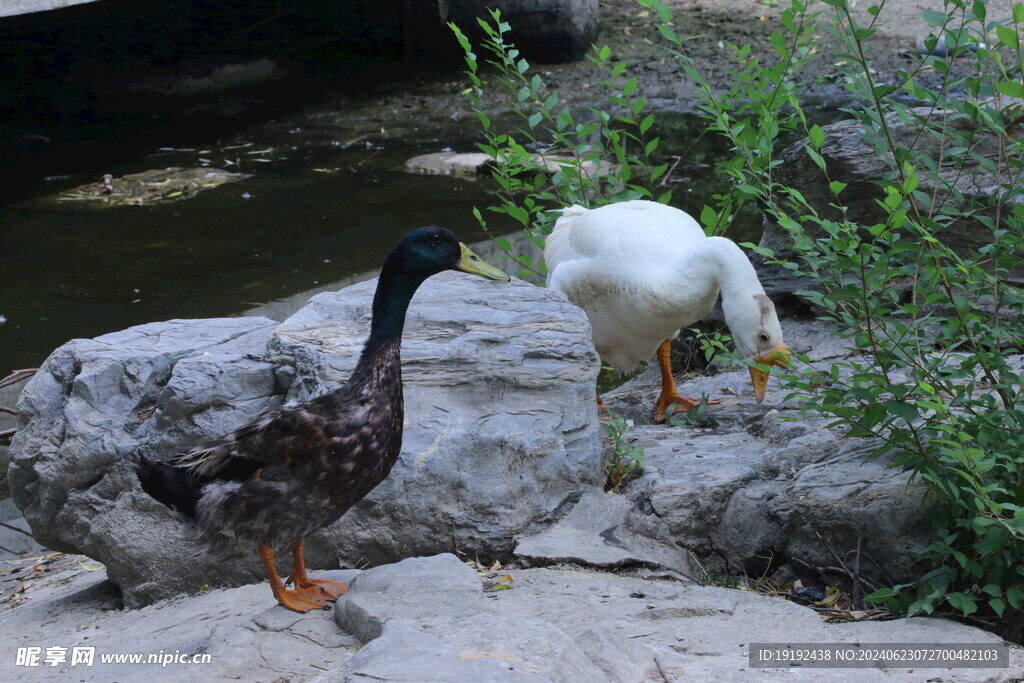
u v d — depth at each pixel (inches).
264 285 375.9
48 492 196.4
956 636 145.5
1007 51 229.5
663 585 167.2
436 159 513.0
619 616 150.1
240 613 159.8
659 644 138.9
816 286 275.1
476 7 668.7
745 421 229.8
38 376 204.7
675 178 461.4
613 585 165.5
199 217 447.2
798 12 235.1
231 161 525.7
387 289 151.2
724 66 627.2
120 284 381.1
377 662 114.8
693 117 567.5
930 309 251.8
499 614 132.5
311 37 743.7
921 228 160.6
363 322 201.2
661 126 550.6
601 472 193.6
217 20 727.1
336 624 144.3
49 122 595.2
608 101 600.1
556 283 228.4
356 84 657.0
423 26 687.7
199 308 359.3
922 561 165.8
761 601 158.7
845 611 163.8
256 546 147.7
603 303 221.1
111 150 547.2
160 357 197.3
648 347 229.8
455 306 203.5
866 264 175.8
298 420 142.6
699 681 122.9
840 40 197.0
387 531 181.0
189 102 630.5
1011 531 147.6
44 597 216.8
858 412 168.1
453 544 180.9
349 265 390.3
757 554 181.0
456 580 147.1
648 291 212.5
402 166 508.7
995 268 175.8
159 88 645.3
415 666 112.0
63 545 200.2
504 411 188.5
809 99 572.1
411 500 180.4
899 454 175.5
